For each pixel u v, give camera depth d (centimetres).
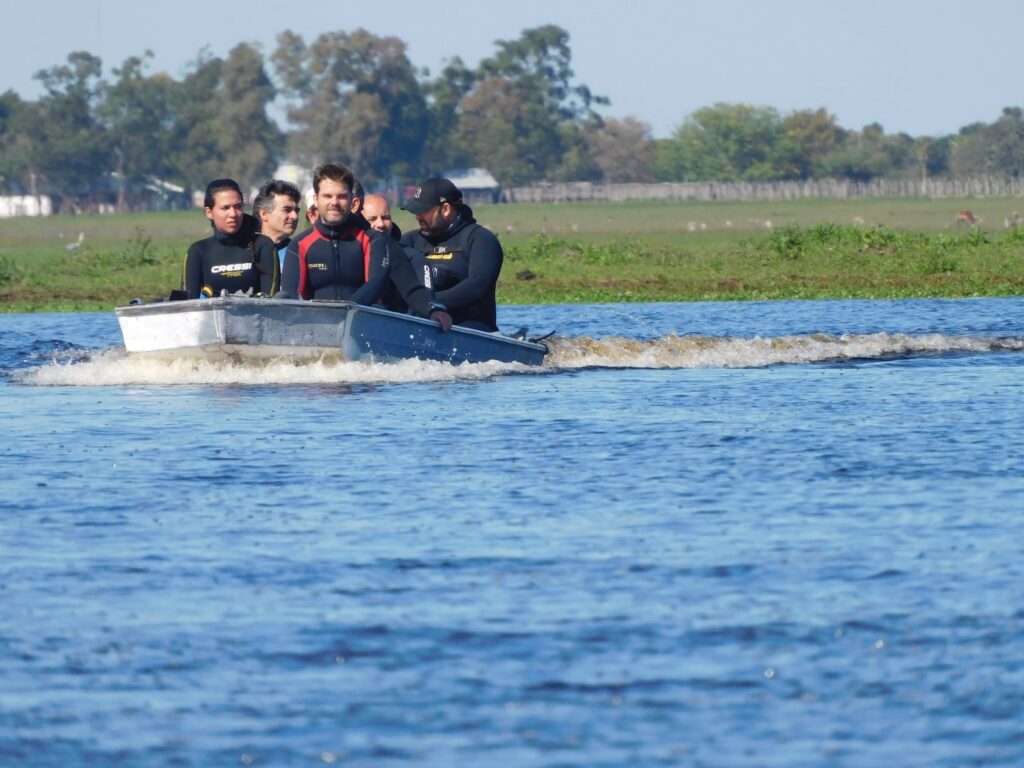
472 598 2198
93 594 2242
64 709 1798
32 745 1695
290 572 2348
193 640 2030
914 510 2730
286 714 1775
